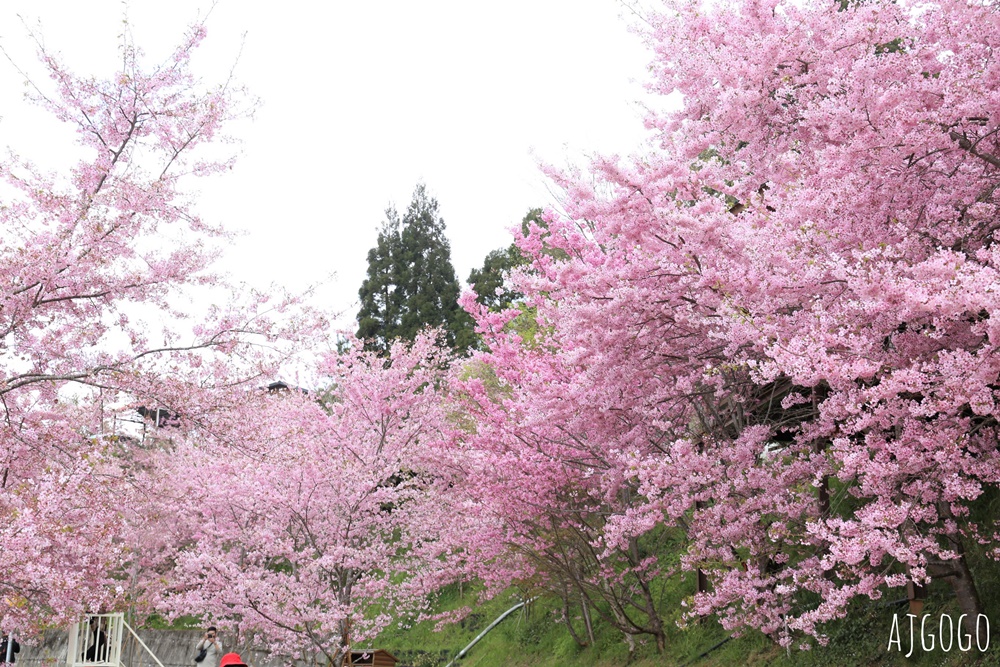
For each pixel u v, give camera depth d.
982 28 6.35
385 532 14.73
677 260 7.73
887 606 8.97
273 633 12.68
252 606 12.41
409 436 14.71
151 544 16.34
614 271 8.20
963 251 6.80
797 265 6.48
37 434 9.12
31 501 8.34
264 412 10.70
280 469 12.98
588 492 12.05
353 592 13.43
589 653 13.28
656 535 14.74
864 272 5.54
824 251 6.40
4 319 8.41
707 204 7.62
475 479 12.52
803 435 8.48
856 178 6.46
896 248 5.98
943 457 5.93
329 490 13.49
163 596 15.37
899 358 6.17
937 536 8.76
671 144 8.34
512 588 17.28
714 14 7.87
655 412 9.07
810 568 7.84
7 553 7.84
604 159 7.68
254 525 14.18
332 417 14.74
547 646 15.02
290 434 12.80
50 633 13.52
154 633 21.42
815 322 5.98
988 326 4.87
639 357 8.62
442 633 18.94
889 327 5.96
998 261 5.09
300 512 13.38
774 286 6.66
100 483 9.10
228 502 13.42
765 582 8.12
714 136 7.71
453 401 14.88
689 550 8.88
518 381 12.60
